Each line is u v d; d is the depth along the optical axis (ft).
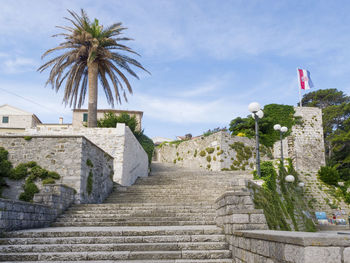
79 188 40.09
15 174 40.40
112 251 22.59
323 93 180.86
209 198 48.29
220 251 21.71
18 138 42.29
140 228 28.40
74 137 42.06
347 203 88.07
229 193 23.68
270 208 46.32
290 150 103.60
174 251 22.08
